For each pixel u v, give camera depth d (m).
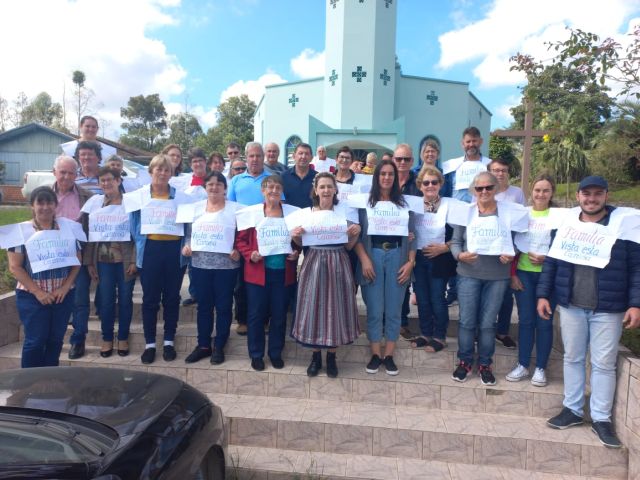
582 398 3.93
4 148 26.38
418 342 4.74
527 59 4.90
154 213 4.59
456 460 3.81
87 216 4.78
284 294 4.52
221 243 4.52
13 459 2.01
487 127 22.27
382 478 3.58
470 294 4.26
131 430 2.31
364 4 16.25
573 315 3.84
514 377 4.35
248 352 4.82
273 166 6.45
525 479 3.61
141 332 4.99
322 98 17.52
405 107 17.78
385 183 4.38
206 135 45.06
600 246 3.67
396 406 4.29
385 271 4.44
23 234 3.98
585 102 4.88
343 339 4.19
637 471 3.47
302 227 4.24
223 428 3.02
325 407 4.23
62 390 2.59
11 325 5.17
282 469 3.65
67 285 4.13
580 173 22.30
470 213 4.37
